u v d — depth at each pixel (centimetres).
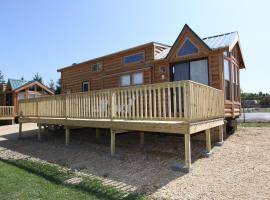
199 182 495
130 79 1198
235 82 1156
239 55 1255
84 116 862
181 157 691
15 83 2500
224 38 1041
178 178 525
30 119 1198
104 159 719
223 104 887
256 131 1072
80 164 687
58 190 482
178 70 1017
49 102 1069
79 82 1532
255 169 558
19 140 1186
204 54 930
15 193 470
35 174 600
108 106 765
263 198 407
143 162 663
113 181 530
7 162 750
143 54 1148
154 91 648
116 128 736
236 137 956
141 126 675
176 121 630
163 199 423
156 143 908
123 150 823
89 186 501
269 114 2100
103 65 1357
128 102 737
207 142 712
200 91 654
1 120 2178
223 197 419
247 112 2448
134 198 429
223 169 572
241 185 469
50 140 1120
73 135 1186
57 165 690
